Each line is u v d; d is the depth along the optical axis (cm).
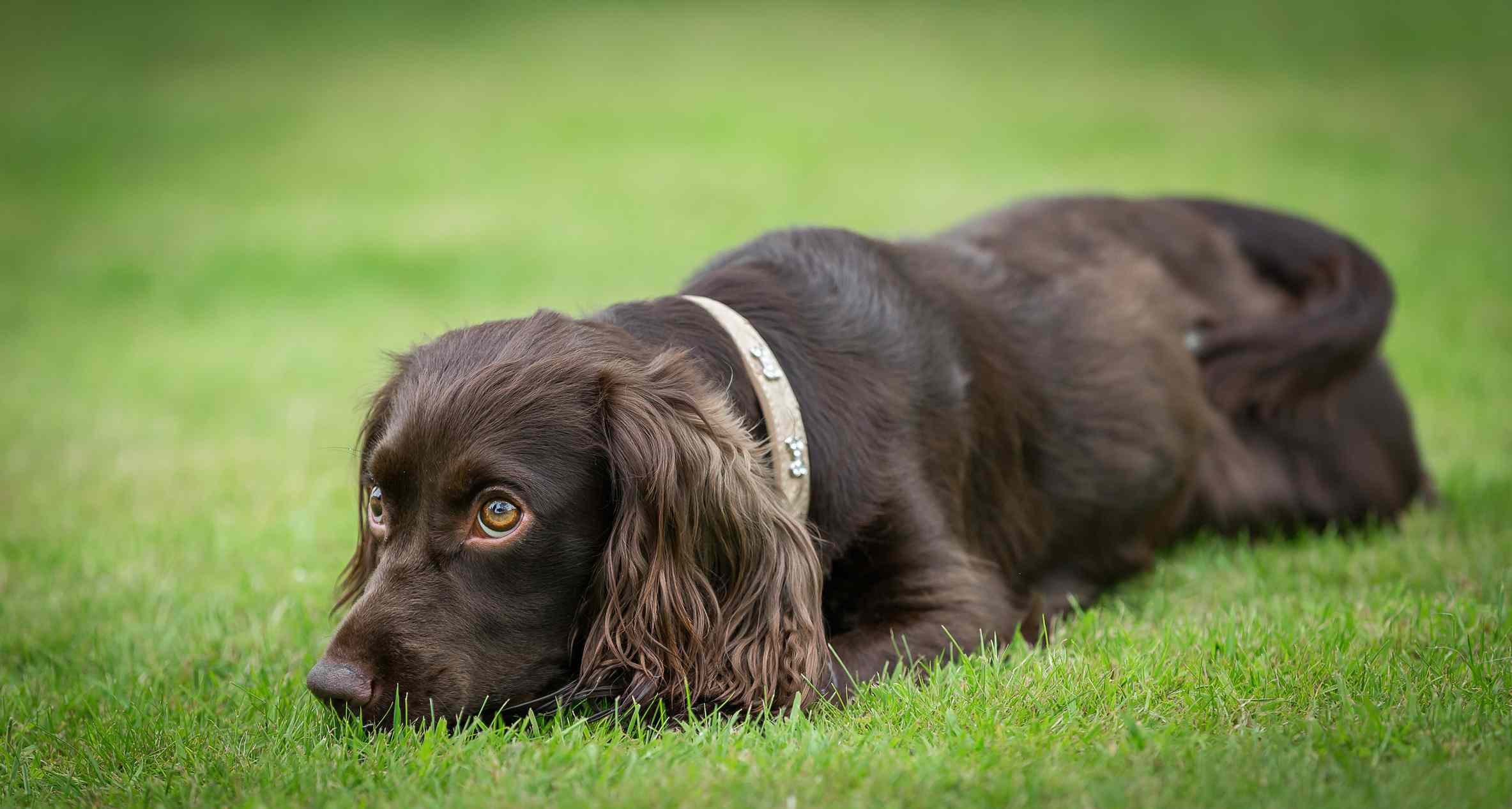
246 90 2706
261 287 1393
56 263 1519
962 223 589
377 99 2612
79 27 3266
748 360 416
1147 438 530
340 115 2475
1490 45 2888
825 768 329
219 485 723
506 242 1561
